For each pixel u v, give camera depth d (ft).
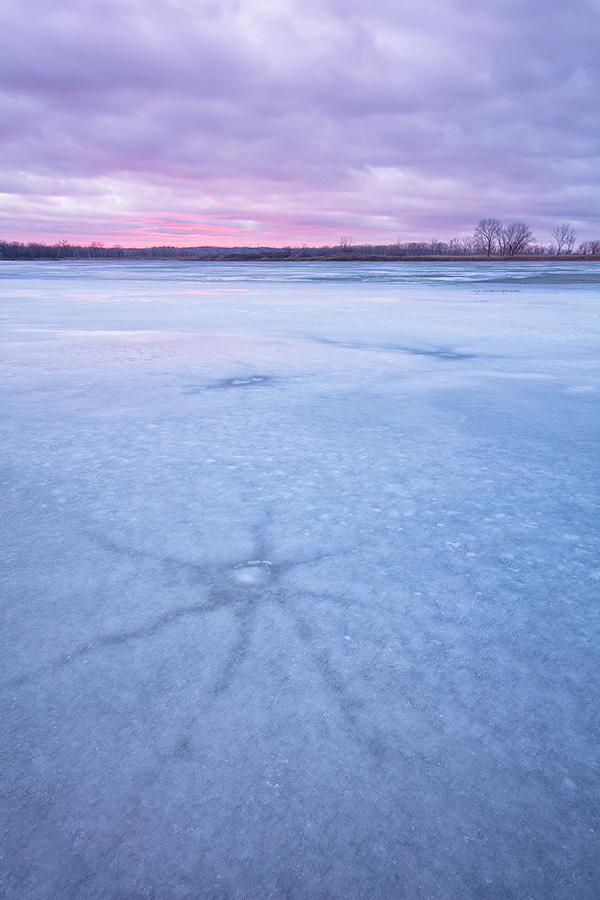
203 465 11.66
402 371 21.57
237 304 52.24
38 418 15.08
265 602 7.04
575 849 4.09
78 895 3.76
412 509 9.68
